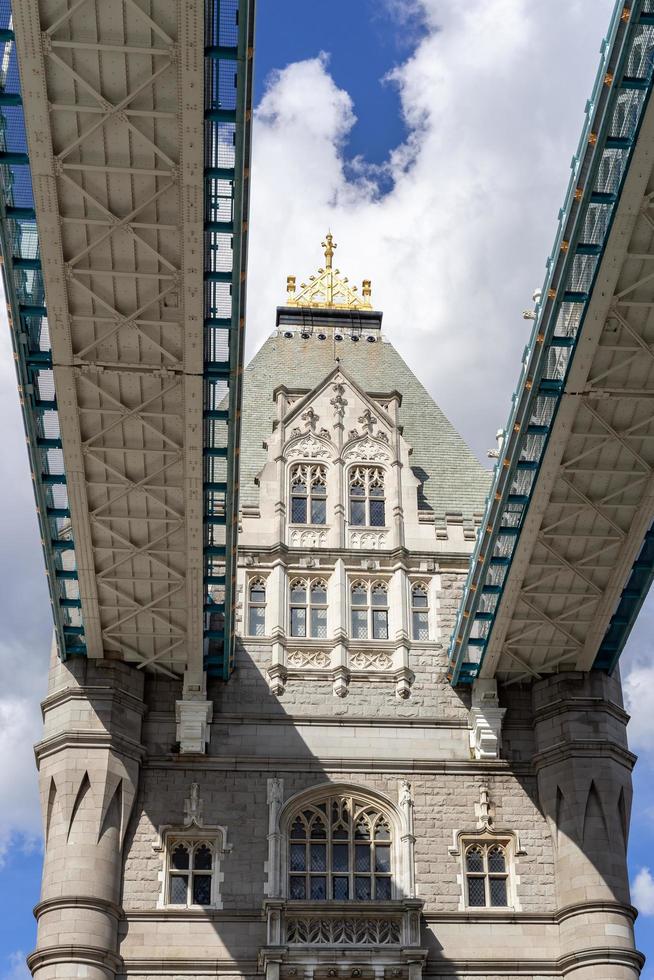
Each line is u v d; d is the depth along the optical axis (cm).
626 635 5362
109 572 4981
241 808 5138
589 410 4456
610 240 3972
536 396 4434
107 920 4831
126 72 3669
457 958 4897
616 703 5412
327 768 5241
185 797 5144
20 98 3778
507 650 5341
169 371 4322
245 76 3703
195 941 4866
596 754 5228
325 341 6938
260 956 4747
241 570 5638
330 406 6041
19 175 3972
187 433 4503
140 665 5316
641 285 4084
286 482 5844
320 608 5606
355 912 4847
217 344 4331
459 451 6375
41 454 4672
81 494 4709
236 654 5453
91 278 4094
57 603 5112
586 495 4756
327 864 5069
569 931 4941
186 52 3603
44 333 4419
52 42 3609
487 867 5122
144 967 4812
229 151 3881
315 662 5475
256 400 6481
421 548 5731
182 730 5203
